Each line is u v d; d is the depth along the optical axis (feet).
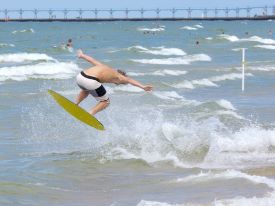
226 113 244.83
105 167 159.74
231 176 144.25
